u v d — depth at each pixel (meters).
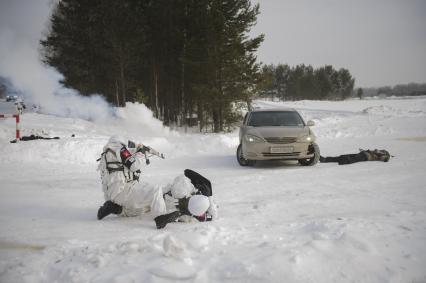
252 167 10.09
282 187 6.97
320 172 8.52
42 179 8.48
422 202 5.48
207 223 4.56
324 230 3.84
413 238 3.50
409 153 10.98
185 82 29.67
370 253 3.11
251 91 26.47
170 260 3.12
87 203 6.21
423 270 2.91
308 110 38.22
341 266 2.93
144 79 31.55
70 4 28.86
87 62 28.62
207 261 3.11
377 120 23.86
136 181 5.02
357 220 4.12
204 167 10.26
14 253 3.67
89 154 11.41
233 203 5.83
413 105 44.41
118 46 26.22
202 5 26.48
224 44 25.61
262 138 9.68
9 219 5.16
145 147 5.10
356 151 12.08
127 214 5.02
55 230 4.53
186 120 31.80
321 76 110.88
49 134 14.55
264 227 4.19
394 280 2.78
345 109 43.78
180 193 4.78
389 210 4.99
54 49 29.94
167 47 29.17
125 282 2.82
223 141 14.94
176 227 4.47
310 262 2.95
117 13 26.34
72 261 3.21
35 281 2.96
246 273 2.84
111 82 29.55
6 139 12.98
